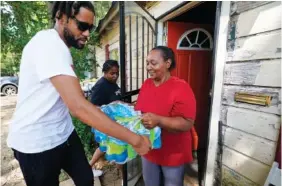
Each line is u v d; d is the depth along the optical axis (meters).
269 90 1.48
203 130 3.46
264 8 1.48
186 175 2.72
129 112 1.25
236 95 1.73
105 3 8.01
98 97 2.60
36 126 1.01
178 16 3.16
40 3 3.55
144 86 1.63
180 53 3.24
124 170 2.27
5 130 4.92
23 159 1.04
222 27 1.83
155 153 1.56
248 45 1.61
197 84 3.39
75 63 3.74
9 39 3.48
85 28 0.94
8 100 9.15
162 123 1.24
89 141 3.38
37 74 0.87
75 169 1.31
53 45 0.86
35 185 1.10
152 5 3.19
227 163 1.89
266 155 1.53
